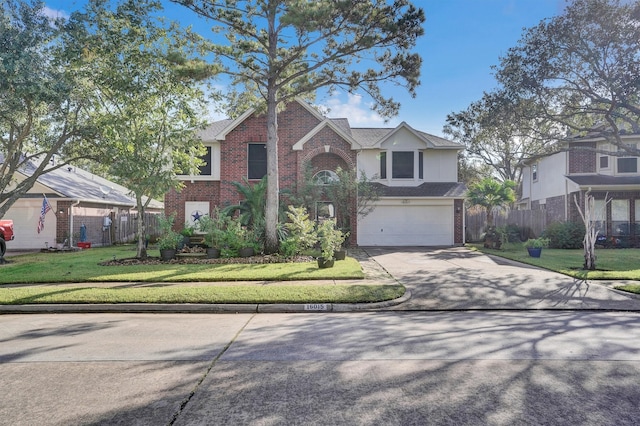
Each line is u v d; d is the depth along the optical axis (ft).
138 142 42.93
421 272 38.58
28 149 53.93
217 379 13.78
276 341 18.49
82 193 70.08
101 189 81.82
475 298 27.96
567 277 35.40
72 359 16.02
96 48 43.01
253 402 11.97
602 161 70.44
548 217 79.56
